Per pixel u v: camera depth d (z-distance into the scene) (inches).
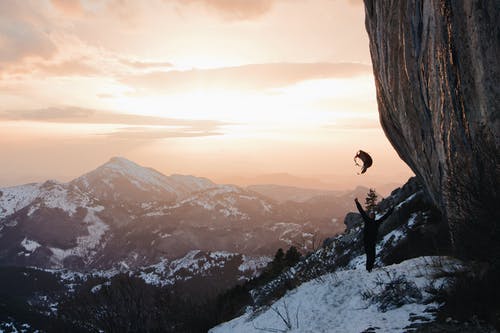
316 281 452.4
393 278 352.5
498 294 236.8
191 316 733.3
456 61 293.4
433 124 367.6
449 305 258.8
